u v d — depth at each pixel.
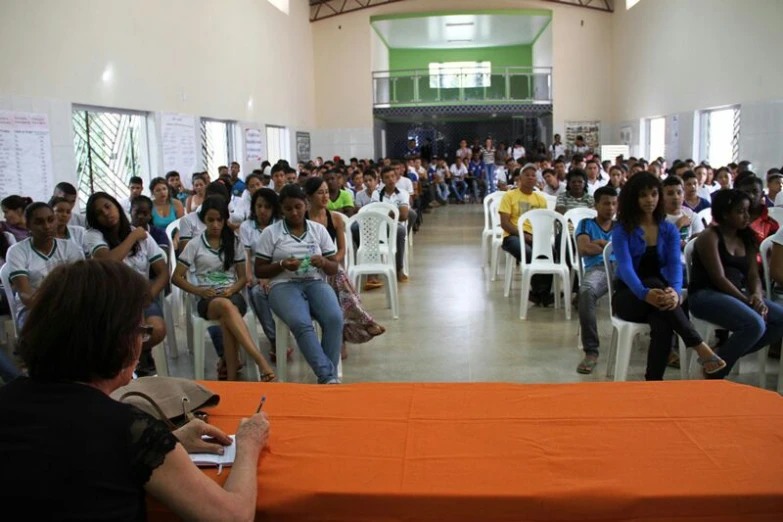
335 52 17.81
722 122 11.65
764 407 1.85
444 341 4.70
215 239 3.91
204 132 10.88
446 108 17.89
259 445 1.58
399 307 5.77
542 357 4.29
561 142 17.84
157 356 3.74
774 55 9.53
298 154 16.30
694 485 1.44
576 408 1.86
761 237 4.27
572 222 5.54
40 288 1.27
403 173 10.82
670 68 13.55
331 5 17.61
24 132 6.39
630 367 4.05
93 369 1.24
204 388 1.91
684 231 4.74
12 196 5.15
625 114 16.72
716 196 3.52
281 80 14.93
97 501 1.17
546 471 1.52
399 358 4.33
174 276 3.85
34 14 6.52
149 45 8.79
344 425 1.79
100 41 7.64
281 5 15.34
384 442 1.68
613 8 17.61
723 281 3.45
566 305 5.22
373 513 1.44
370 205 6.73
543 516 1.42
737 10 10.59
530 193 5.90
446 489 1.44
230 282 3.90
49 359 1.22
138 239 3.84
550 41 17.80
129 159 8.59
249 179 6.71
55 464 1.16
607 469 1.52
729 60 10.91
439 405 1.91
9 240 4.89
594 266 4.23
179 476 1.25
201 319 3.75
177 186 8.08
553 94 17.77
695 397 1.92
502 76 17.77
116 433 1.20
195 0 10.26
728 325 3.37
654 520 1.42
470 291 6.36
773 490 1.42
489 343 4.62
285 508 1.45
